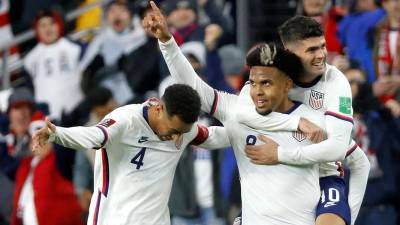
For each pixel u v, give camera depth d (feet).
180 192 91.56
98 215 65.51
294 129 63.93
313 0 102.27
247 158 65.72
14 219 95.14
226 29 110.93
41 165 93.86
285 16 119.14
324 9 104.68
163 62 106.93
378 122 92.22
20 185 94.84
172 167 65.92
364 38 103.65
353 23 104.22
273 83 63.31
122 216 64.80
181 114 62.75
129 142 64.44
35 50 113.60
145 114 64.54
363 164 67.92
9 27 124.57
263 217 64.90
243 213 66.13
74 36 121.08
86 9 120.26
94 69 110.63
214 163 91.86
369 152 91.76
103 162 65.31
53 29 112.88
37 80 113.29
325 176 67.00
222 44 110.22
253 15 118.83
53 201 93.56
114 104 93.15
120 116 64.08
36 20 113.91
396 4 103.35
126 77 108.78
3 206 96.32
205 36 103.30
